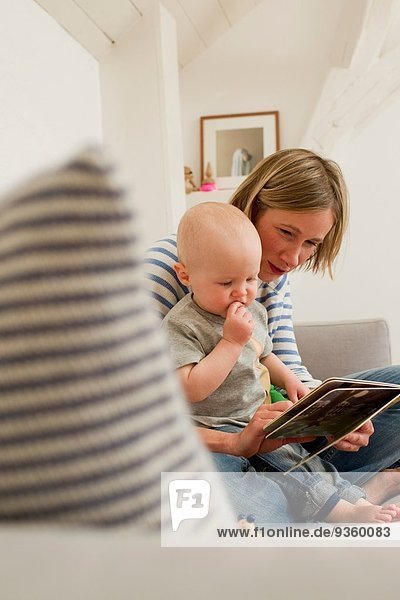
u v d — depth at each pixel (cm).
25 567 21
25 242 21
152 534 24
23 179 22
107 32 307
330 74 376
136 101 318
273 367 152
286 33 418
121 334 23
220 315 132
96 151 22
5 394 23
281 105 418
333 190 147
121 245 22
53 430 23
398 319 411
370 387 101
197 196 391
